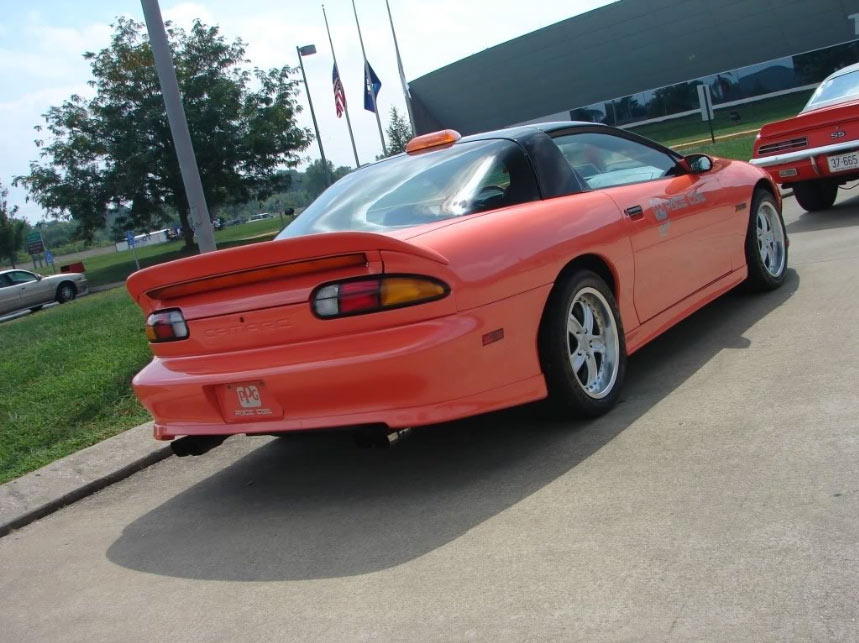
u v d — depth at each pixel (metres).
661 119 54.03
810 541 2.43
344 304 3.14
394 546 2.98
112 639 2.72
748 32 48.03
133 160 43.81
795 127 8.30
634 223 4.14
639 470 3.19
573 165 4.14
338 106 33.16
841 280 5.67
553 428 3.87
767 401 3.65
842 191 11.10
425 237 3.29
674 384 4.18
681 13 48.72
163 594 2.99
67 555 3.62
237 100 46.53
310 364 3.17
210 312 3.43
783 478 2.87
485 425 4.12
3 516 4.16
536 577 2.53
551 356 3.61
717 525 2.63
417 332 3.10
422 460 3.84
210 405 3.50
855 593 2.14
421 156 4.23
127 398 6.01
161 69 8.62
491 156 3.91
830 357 4.08
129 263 54.00
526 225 3.54
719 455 3.18
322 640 2.44
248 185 47.31
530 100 58.88
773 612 2.12
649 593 2.31
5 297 25.56
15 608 3.14
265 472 4.23
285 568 3.00
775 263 5.86
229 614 2.73
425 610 2.48
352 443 4.43
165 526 3.73
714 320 5.31
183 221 47.41
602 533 2.73
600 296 3.87
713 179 5.07
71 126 45.41
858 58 46.59
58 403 6.09
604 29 51.69
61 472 4.63
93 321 10.62
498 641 2.23
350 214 3.89
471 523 3.03
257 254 3.19
